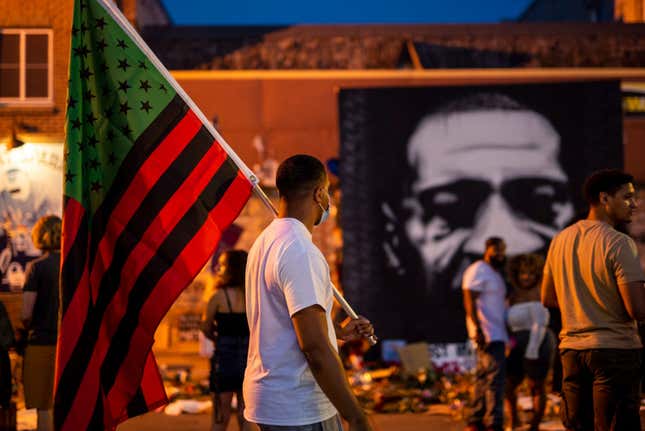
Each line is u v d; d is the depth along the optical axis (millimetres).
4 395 7273
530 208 13891
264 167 14984
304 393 3299
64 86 14141
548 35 15609
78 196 4145
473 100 14039
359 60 15359
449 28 15648
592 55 15500
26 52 14219
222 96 15078
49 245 7215
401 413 9844
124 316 4168
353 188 13953
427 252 13852
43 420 7117
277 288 3289
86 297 4094
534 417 8273
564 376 5184
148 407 4148
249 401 3389
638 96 15359
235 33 15359
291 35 15414
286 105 15109
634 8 19609
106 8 4270
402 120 14008
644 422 5730
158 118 4301
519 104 14031
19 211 13484
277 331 3318
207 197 4301
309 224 3512
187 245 4234
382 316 13789
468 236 13844
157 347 14680
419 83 15305
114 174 4258
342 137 14016
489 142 13969
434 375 11695
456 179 13938
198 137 4332
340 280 14641
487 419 7754
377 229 13898
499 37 15594
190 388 11180
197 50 15234
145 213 4234
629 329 4965
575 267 5094
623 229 5645
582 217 6457
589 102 13977
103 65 4277
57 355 3998
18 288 13266
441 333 13719
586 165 13953
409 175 13945
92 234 4203
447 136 13977
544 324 8188
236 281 6746
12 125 14016
